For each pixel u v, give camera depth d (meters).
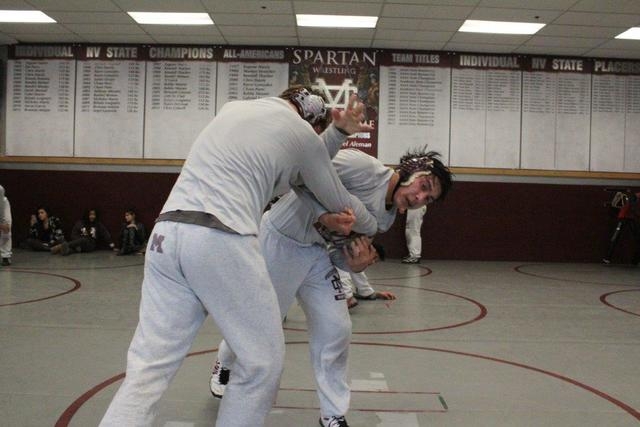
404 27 11.08
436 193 2.82
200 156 2.09
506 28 11.02
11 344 4.55
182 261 1.94
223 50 12.41
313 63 12.45
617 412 3.31
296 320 5.75
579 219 12.63
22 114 12.50
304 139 2.22
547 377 3.98
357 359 4.32
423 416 3.17
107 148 12.48
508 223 12.62
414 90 12.46
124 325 5.36
